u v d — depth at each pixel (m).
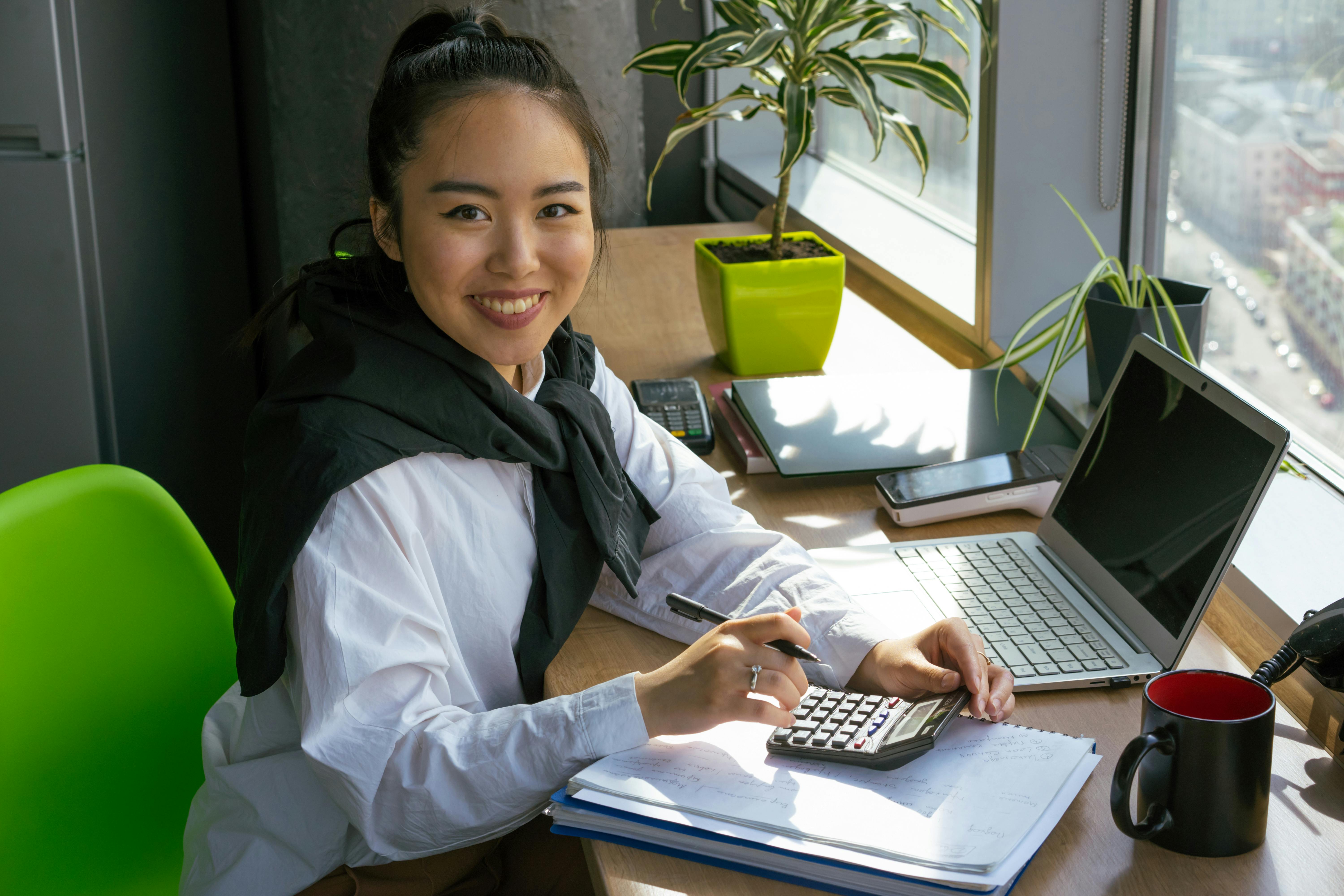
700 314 2.14
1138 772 0.87
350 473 0.93
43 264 2.25
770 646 0.94
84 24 2.24
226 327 2.87
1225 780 0.78
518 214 0.98
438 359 1.03
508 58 0.99
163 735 1.23
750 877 0.80
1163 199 1.86
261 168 2.78
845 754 0.88
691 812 0.83
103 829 1.18
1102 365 1.52
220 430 2.86
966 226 2.48
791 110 1.69
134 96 2.43
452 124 0.96
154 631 1.23
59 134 2.19
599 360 1.33
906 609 1.14
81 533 1.18
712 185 3.40
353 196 1.27
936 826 0.80
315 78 2.53
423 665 0.95
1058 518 1.24
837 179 3.09
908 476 1.38
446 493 1.04
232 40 2.71
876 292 2.38
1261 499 0.95
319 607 0.92
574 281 1.03
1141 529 1.10
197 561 1.27
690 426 1.57
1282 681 1.04
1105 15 1.78
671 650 1.14
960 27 2.31
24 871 1.11
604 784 0.86
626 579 1.15
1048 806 0.82
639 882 0.80
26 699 1.12
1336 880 0.78
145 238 2.51
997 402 1.56
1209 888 0.77
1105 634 1.07
